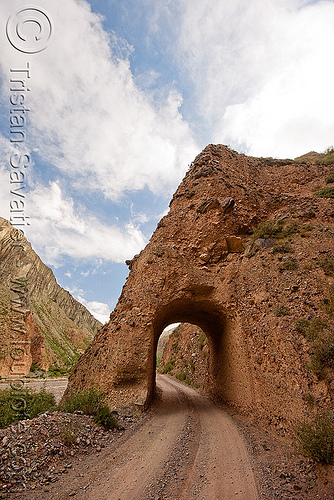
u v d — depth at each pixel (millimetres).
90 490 4660
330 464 5195
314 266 10477
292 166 21469
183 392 18562
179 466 5816
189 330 33188
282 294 10125
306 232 13000
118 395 10734
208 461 6102
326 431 5617
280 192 18750
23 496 4324
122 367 11133
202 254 14617
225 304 12414
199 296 13281
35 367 50719
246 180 18984
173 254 14219
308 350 7504
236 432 8312
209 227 15148
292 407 7246
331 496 4547
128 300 13367
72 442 6383
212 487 4879
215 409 12125
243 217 15859
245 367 10523
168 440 7594
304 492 4727
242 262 13461
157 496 4520
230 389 12445
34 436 6055
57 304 123875
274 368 8500
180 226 16344
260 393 9188
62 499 4320
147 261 14156
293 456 6094
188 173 20938
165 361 39406
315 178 19531
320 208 14758
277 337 8758
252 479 5211
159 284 13273
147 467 5711
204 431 8609
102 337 13492
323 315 8211
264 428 8484
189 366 26094
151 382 13094
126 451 6641
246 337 10711
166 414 11148
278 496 4598
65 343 87875
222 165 19484
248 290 11844
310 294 9305
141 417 9898
